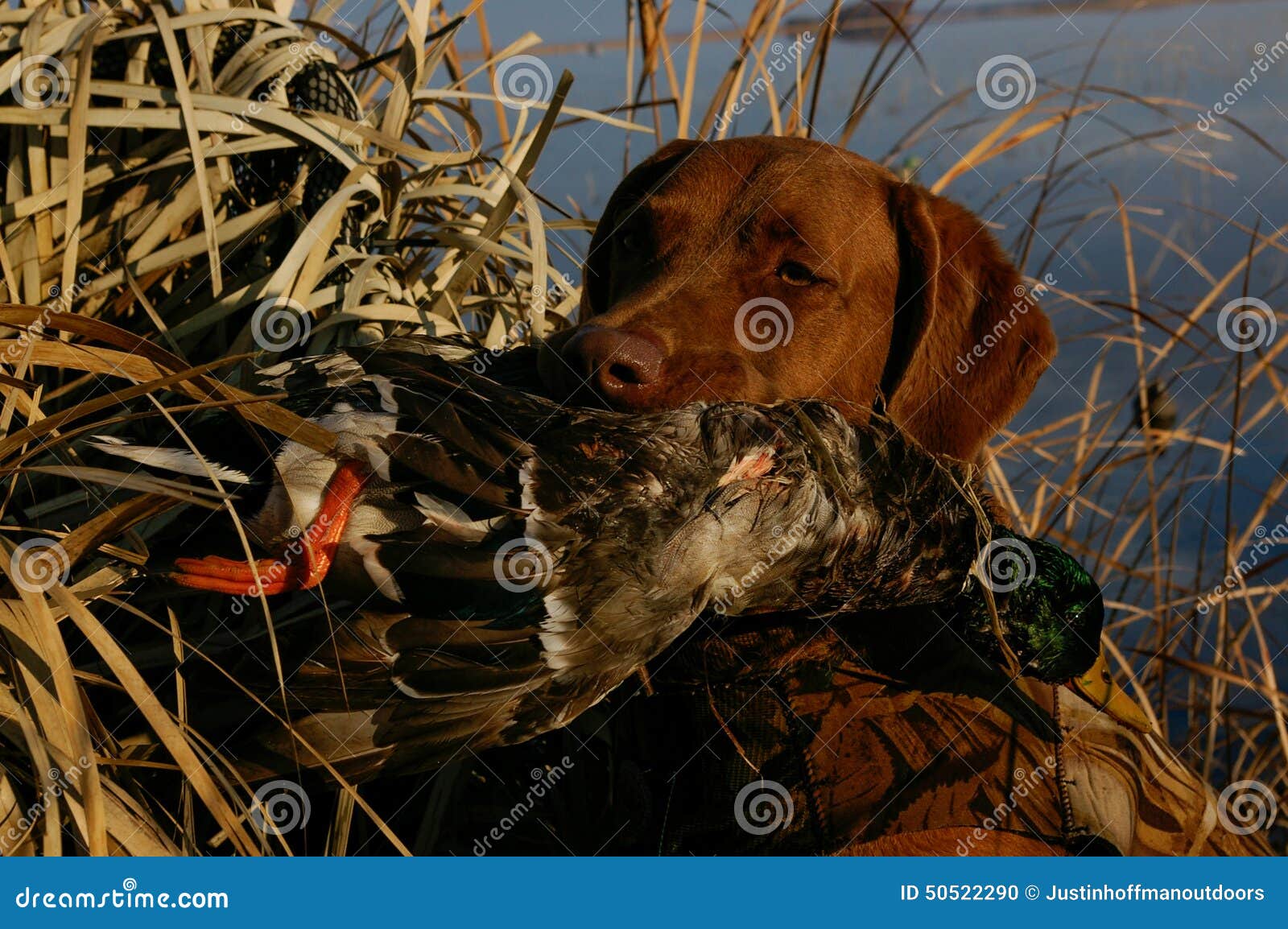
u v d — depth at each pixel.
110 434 2.49
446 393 2.15
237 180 3.10
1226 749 4.19
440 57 3.35
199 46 2.94
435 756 2.13
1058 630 2.43
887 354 3.04
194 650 2.08
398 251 3.29
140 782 2.23
